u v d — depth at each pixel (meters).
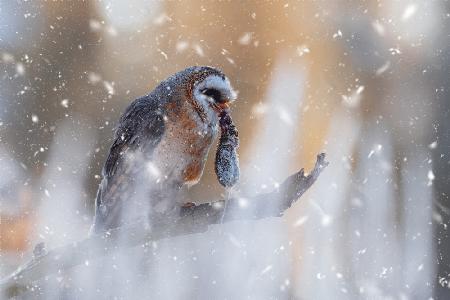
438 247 13.57
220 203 5.95
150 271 13.00
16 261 13.16
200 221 5.96
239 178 6.14
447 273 13.35
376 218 14.67
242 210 5.78
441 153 14.43
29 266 5.46
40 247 5.61
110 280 12.22
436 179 14.06
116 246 5.68
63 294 10.72
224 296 12.34
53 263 5.50
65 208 15.45
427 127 15.38
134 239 5.86
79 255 5.60
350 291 12.83
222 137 6.37
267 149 18.80
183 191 7.88
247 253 14.18
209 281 12.77
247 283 13.02
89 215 15.50
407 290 12.70
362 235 14.29
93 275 12.21
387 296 12.66
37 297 9.93
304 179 5.64
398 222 14.15
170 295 12.20
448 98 15.51
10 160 16.86
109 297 11.56
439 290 12.94
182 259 13.84
